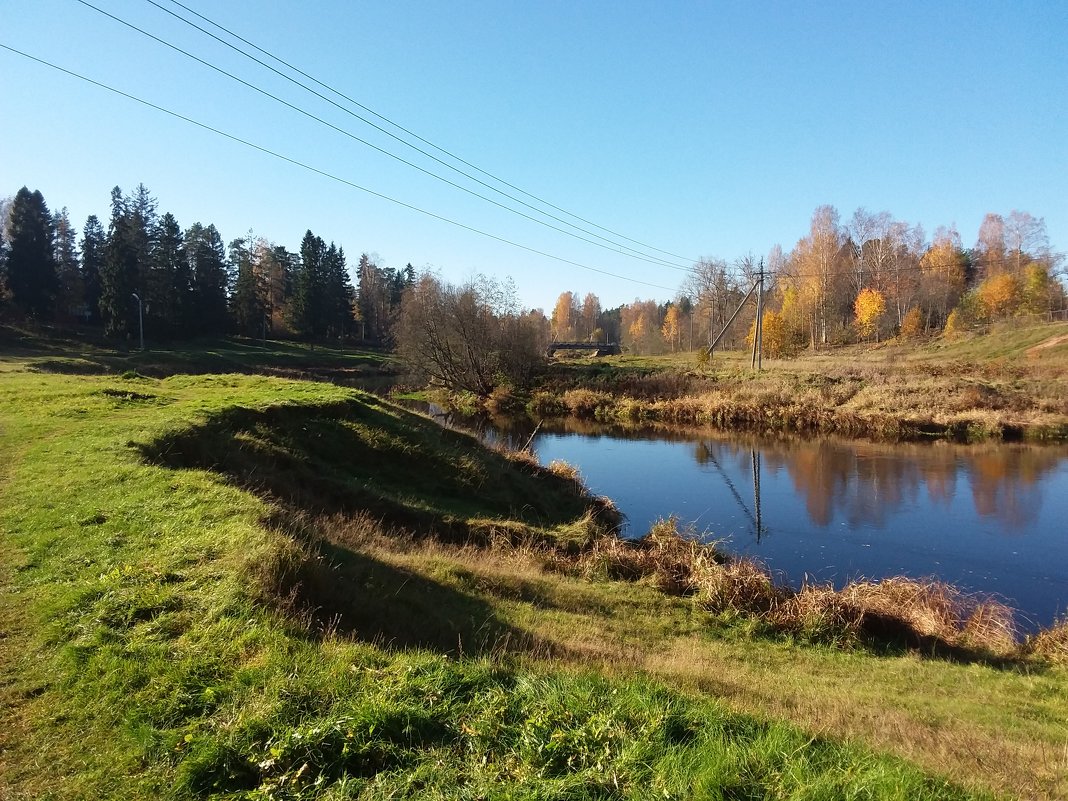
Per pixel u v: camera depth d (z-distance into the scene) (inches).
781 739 159.0
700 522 686.5
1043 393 1274.6
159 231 2418.8
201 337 2576.3
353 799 129.5
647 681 212.5
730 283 2790.4
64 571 255.0
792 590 455.2
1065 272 2361.0
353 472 624.4
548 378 1950.1
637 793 131.2
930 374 1556.3
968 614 432.5
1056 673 336.8
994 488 809.5
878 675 320.8
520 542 534.3
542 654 256.2
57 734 155.9
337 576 282.2
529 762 142.6
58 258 2677.2
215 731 151.2
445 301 1780.3
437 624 271.3
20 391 761.0
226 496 347.6
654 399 1582.2
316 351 2797.7
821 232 2655.0
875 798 134.9
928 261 2923.2
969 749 211.2
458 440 821.2
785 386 1488.7
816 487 831.7
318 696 163.2
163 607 216.2
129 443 466.9
